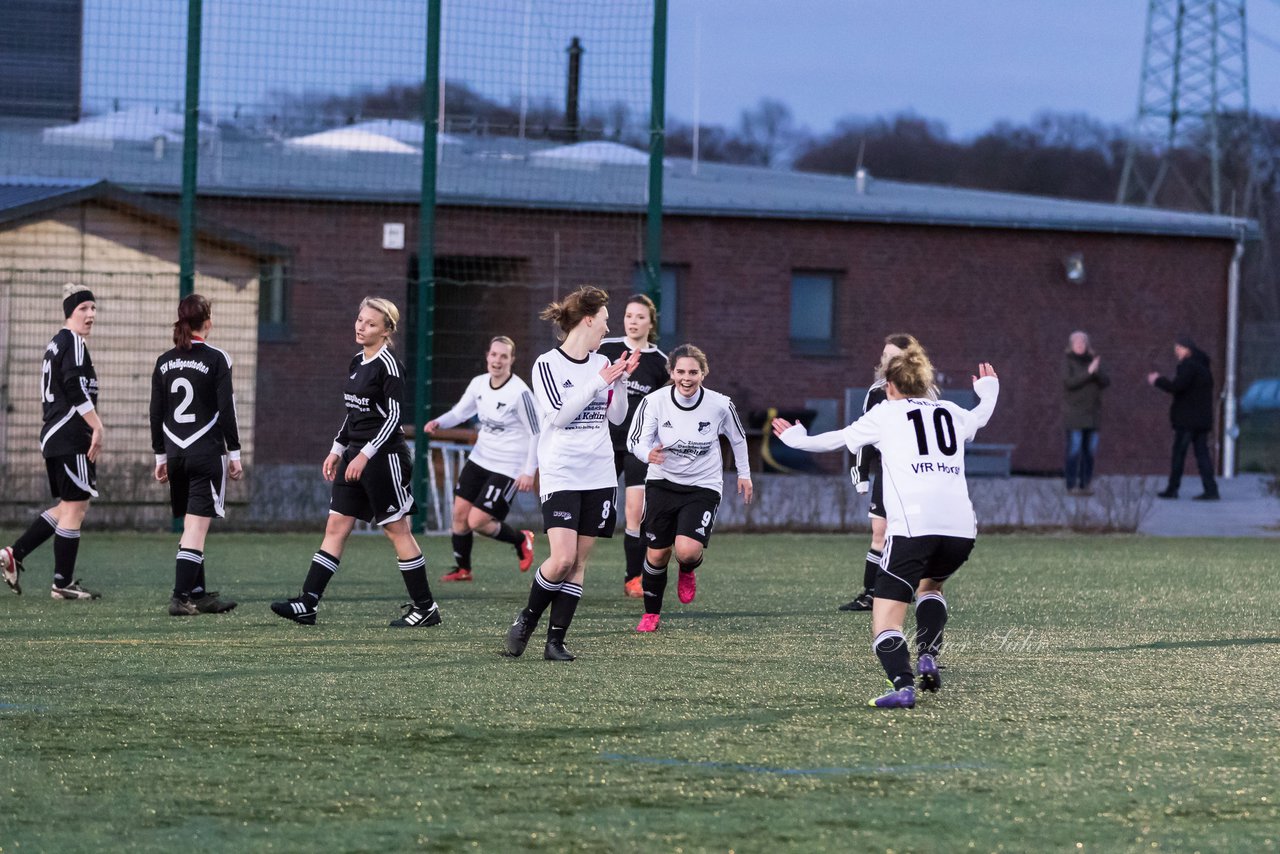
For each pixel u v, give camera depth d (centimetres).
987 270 10562
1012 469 10612
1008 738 2133
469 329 9112
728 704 2391
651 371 4000
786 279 10194
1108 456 10756
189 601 3534
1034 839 1612
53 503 5856
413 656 2895
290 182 8825
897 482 2412
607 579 4494
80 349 3762
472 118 8044
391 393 3247
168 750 2022
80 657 2845
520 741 2092
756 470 10106
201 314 3522
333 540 3341
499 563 4991
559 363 2867
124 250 6831
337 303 8981
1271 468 10756
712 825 1656
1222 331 10931
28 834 1609
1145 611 3784
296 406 8956
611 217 9381
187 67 5766
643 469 3972
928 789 1825
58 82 7981
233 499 5953
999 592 4225
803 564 5000
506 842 1588
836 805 1745
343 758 1978
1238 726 2231
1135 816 1708
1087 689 2569
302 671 2691
